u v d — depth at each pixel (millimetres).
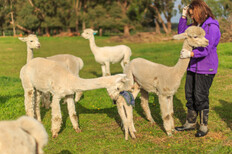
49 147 4305
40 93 5391
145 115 5887
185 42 4203
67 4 50875
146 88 4867
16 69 12945
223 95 7070
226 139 4387
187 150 4070
